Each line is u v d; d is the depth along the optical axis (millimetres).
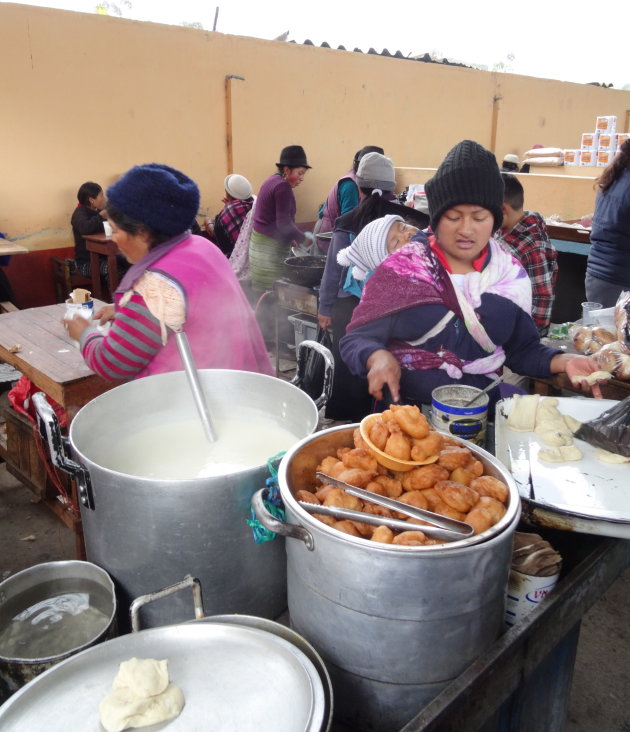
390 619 755
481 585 769
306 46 6629
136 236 1622
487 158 1356
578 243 4004
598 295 3252
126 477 931
